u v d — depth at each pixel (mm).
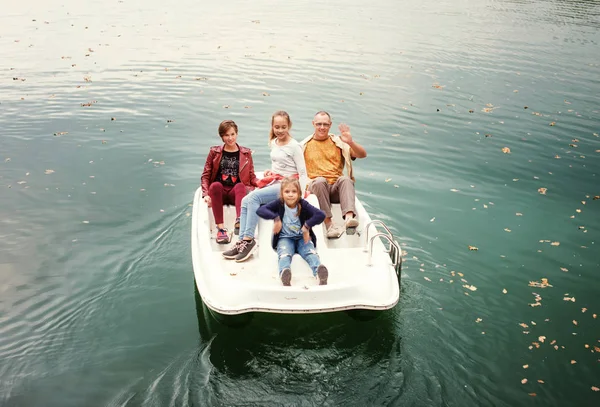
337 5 22547
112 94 10977
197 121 9508
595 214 6496
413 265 5348
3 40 15555
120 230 6102
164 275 5266
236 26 17719
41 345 4246
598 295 4926
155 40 15633
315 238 4566
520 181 7371
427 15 20062
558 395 3703
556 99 10578
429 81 11711
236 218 5148
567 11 21016
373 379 3760
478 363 3977
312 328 4297
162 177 7484
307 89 11172
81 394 3719
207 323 4484
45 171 7656
